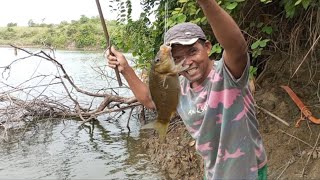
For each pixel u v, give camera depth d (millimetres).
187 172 2502
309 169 2084
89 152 3150
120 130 3770
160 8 3088
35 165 2883
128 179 2555
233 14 2494
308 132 2258
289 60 2574
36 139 3559
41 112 4152
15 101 4055
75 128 3895
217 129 1166
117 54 1333
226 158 1164
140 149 3146
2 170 2781
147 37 3330
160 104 1101
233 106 1119
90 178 2605
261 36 2584
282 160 2197
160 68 1068
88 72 6723
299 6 2223
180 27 1137
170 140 2865
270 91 2578
